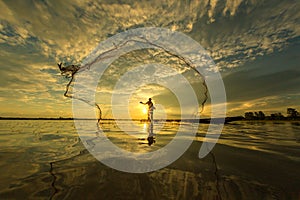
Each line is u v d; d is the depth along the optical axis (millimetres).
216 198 2643
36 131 13164
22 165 4180
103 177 3443
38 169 3893
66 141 7891
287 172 3771
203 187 3021
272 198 2656
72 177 3428
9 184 3076
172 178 3436
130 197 2650
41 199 2561
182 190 2906
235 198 2656
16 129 15398
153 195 2723
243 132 12125
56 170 3834
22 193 2736
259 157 5000
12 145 6844
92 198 2605
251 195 2744
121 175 3564
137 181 3260
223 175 3600
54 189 2887
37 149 6051
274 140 8125
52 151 5738
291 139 8438
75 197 2629
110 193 2771
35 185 3035
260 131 12922
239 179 3391
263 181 3281
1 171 3748
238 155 5270
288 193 2816
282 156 5121
